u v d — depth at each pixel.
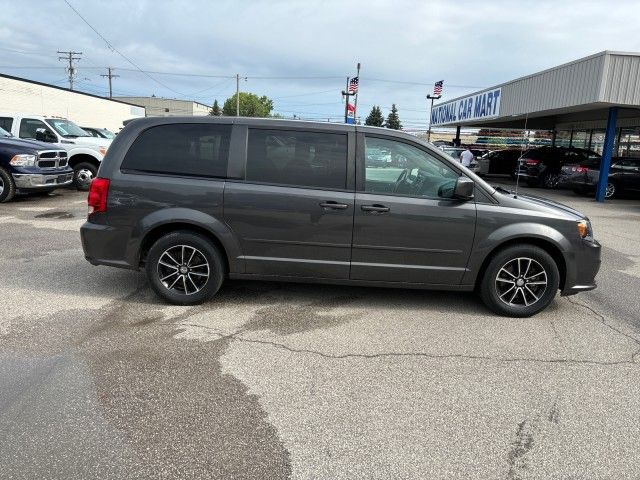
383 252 4.74
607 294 5.87
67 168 12.10
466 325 4.70
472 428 3.05
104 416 3.05
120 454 2.71
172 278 4.91
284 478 2.57
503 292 4.95
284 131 4.72
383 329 4.53
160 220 4.70
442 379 3.64
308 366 3.77
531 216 4.76
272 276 4.85
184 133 4.77
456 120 28.17
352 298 5.32
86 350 3.91
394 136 4.75
